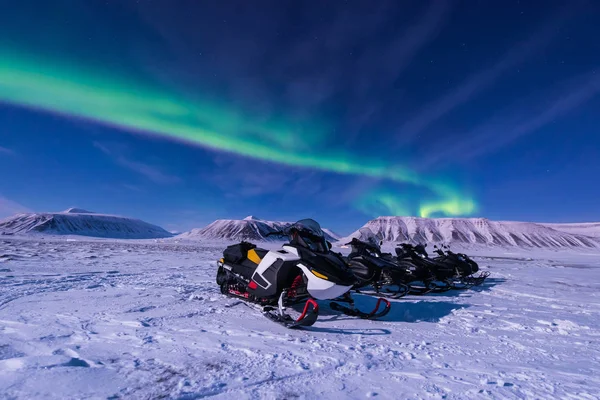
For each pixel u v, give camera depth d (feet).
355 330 15.29
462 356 11.85
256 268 19.20
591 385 9.29
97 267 39.50
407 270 27.91
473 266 35.94
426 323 17.20
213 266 45.32
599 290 30.58
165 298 21.01
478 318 18.47
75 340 12.16
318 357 11.17
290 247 18.37
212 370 9.71
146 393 8.06
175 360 10.46
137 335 13.07
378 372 10.03
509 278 41.50
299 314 18.19
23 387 8.05
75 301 19.22
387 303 17.46
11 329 13.25
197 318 16.29
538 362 11.35
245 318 16.67
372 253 28.22
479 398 8.36
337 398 8.18
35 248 78.59
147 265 44.50
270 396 8.14
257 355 11.17
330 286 16.01
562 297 26.37
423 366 10.69
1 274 29.43
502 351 12.55
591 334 15.26
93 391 8.04
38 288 23.15
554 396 8.54
